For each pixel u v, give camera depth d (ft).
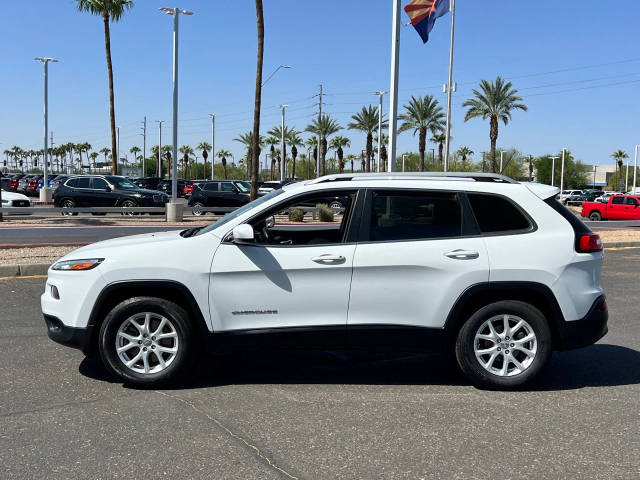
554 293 15.99
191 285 15.81
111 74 115.85
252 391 16.12
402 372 17.98
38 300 27.37
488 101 162.09
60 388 16.12
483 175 16.87
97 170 399.24
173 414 14.37
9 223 66.44
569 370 18.37
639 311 27.20
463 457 12.20
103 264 15.83
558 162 335.26
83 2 111.75
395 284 15.97
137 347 16.20
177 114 87.30
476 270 15.88
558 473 11.54
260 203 16.70
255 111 80.07
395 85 49.83
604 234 65.98
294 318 16.03
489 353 16.24
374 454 12.30
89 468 11.53
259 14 77.66
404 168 305.12
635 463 12.01
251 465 11.74
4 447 12.43
